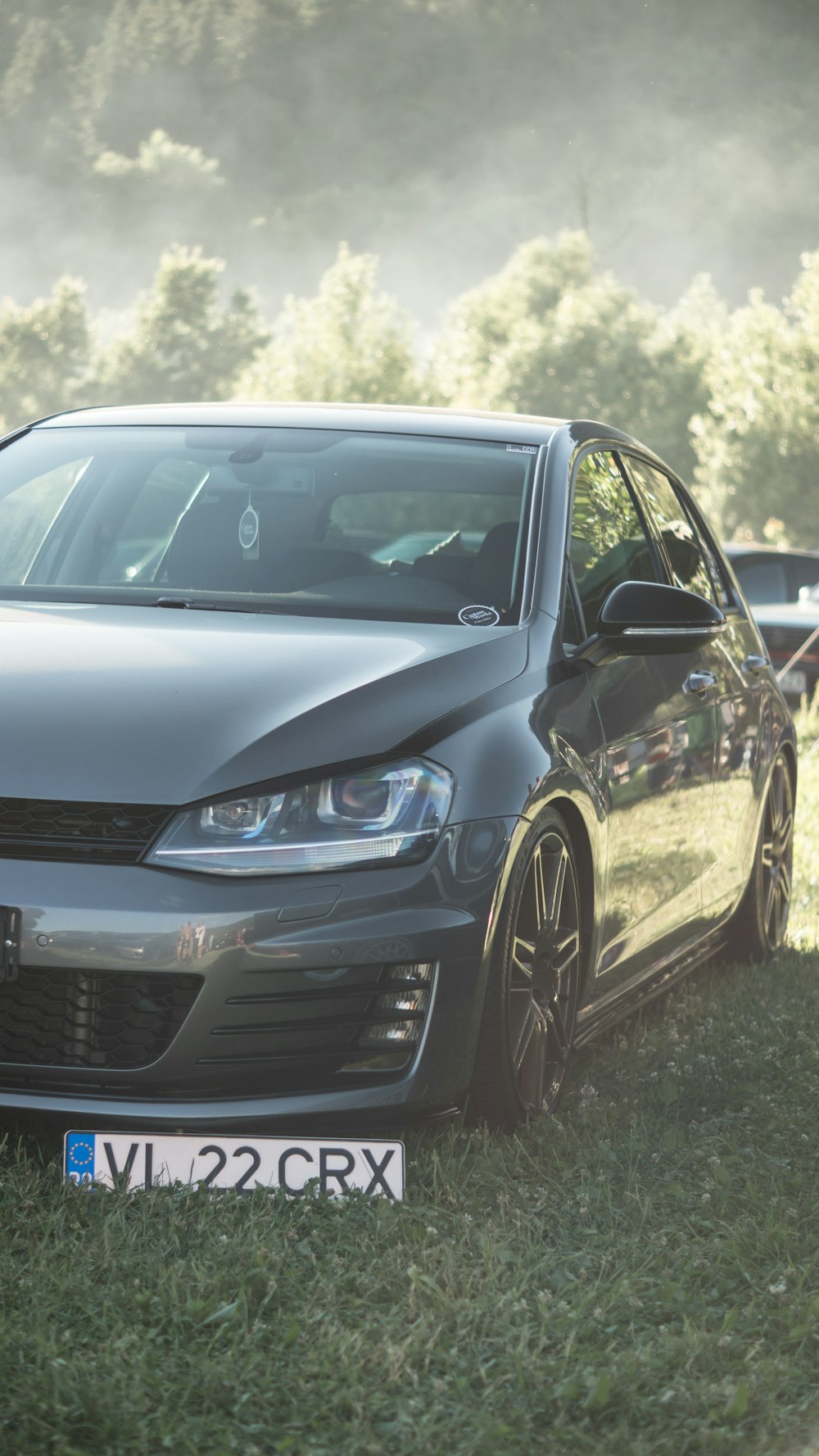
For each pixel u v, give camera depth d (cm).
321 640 384
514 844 353
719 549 613
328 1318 272
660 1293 290
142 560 452
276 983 324
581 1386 252
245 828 325
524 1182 345
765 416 5241
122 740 332
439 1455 236
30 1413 235
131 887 319
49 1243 297
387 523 449
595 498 491
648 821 447
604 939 422
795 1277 300
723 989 548
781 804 614
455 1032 343
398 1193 328
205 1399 246
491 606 419
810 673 1416
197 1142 326
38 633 384
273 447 481
